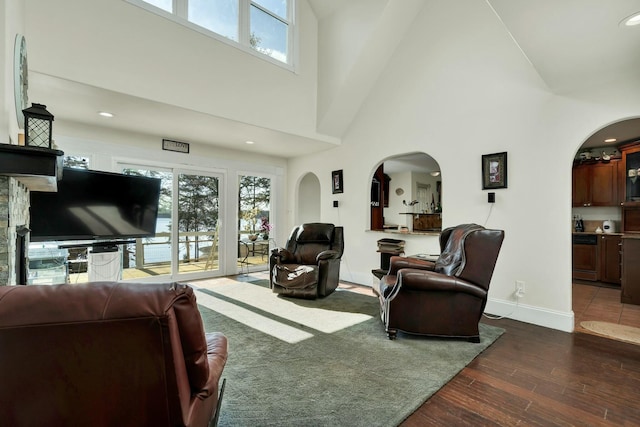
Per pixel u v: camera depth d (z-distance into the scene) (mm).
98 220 3572
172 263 4738
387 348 2430
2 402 738
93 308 725
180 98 3324
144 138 4398
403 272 2553
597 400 1770
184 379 873
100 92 2924
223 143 4980
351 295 4051
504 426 1544
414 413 1646
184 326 840
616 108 2668
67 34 2648
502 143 3309
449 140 3750
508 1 1817
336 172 5219
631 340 2637
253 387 1865
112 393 780
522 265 3158
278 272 3988
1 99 1566
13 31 1816
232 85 3771
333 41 4520
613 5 1728
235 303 3643
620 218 5008
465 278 2539
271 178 6066
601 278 4855
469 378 2004
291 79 4414
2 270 1602
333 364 2162
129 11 2990
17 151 1543
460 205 3631
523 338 2678
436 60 3898
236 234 5484
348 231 5051
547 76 2684
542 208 3043
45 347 720
